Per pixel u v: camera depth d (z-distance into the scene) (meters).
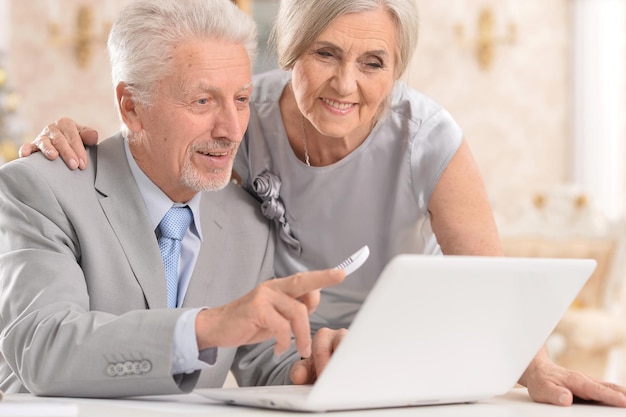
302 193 2.14
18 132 5.25
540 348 1.51
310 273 1.33
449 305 1.21
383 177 2.11
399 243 2.15
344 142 2.09
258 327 1.34
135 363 1.38
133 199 1.81
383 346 1.20
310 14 1.80
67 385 1.42
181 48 1.71
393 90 2.09
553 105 7.34
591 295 5.65
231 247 2.01
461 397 1.39
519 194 7.28
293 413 1.24
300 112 2.10
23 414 1.09
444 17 7.20
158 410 1.25
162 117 1.74
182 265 1.89
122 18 1.77
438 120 2.08
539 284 1.29
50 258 1.66
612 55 7.09
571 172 7.31
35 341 1.49
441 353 1.28
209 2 1.73
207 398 1.46
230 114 1.73
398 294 1.14
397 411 1.29
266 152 2.16
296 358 1.95
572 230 5.76
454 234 2.03
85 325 1.46
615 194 7.02
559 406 1.48
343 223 2.14
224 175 1.78
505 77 7.27
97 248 1.75
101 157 1.85
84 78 6.73
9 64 6.58
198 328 1.38
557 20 7.35
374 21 1.78
